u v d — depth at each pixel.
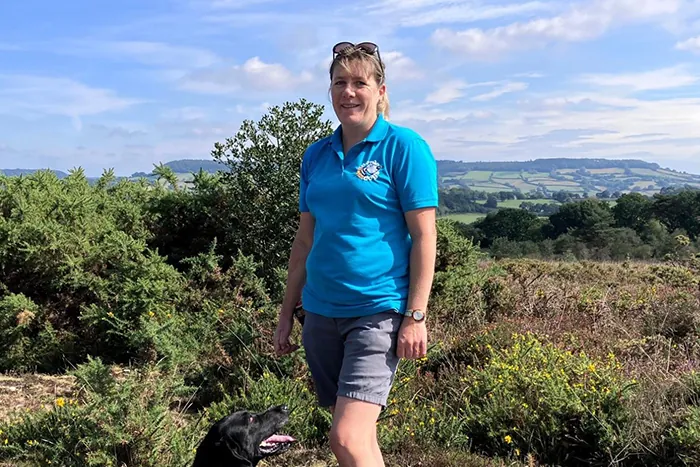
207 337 5.98
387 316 2.74
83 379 4.24
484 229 43.72
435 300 7.56
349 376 2.71
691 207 39.56
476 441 4.78
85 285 6.47
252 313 6.09
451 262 8.20
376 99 2.90
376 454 2.88
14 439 4.22
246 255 7.65
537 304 7.95
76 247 6.66
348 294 2.77
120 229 7.70
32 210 6.81
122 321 6.06
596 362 5.39
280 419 3.63
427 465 4.26
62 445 3.94
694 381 4.89
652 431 4.34
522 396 4.86
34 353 6.14
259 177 7.55
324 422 4.74
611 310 7.77
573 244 34.97
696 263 12.73
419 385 5.43
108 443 3.82
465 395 5.20
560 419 4.64
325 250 2.83
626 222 40.47
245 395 4.97
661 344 6.30
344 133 2.95
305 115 7.58
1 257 6.51
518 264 11.65
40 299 6.62
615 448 4.34
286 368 5.39
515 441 4.60
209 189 8.25
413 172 2.75
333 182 2.83
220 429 3.42
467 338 6.39
